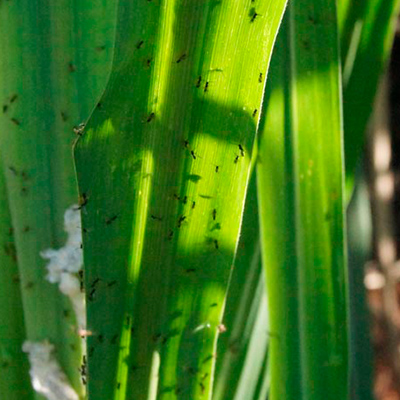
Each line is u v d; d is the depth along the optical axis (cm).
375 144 80
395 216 132
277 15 30
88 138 31
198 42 30
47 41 34
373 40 38
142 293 33
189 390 34
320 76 35
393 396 104
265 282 36
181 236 32
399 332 88
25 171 35
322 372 36
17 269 37
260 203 36
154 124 31
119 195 31
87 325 32
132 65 30
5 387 37
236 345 39
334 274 36
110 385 34
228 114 31
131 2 30
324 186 35
